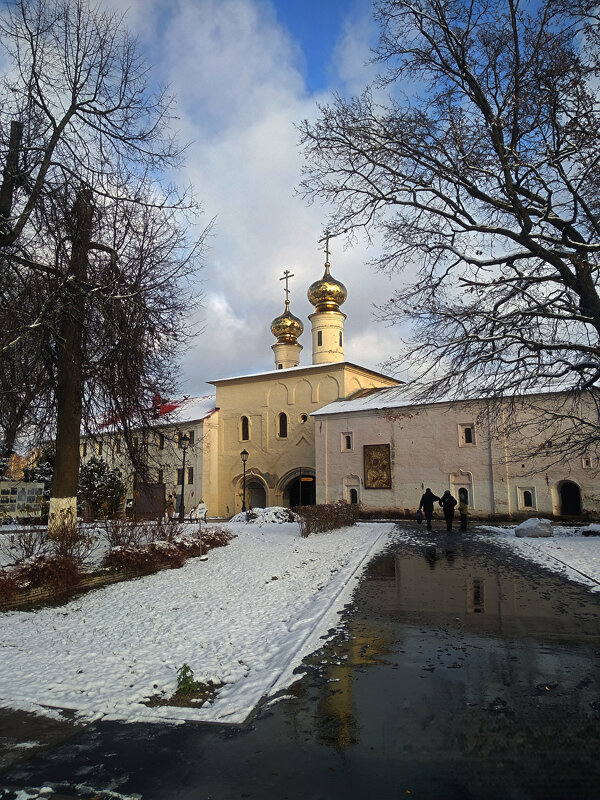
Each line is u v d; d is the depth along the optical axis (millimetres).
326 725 4227
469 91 14688
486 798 3217
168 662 5715
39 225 11711
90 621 7469
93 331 12867
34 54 11734
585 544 14953
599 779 3418
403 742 3930
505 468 30047
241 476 45094
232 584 9977
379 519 33844
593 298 14320
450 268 16031
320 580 10398
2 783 3447
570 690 4871
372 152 15148
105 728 4223
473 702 4633
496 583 9969
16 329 10516
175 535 13445
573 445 17688
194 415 47344
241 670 5484
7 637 6711
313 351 47438
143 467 15227
